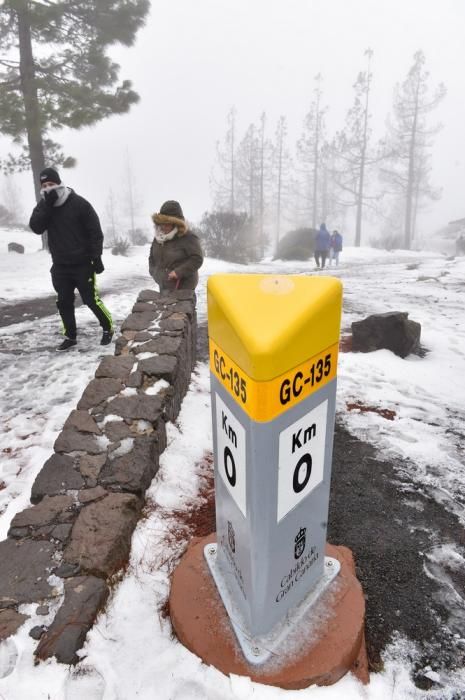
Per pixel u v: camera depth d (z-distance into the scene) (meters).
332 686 1.50
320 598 1.74
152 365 2.93
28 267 11.83
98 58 15.61
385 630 1.76
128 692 1.44
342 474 2.77
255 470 1.32
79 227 4.18
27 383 3.90
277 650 1.53
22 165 15.28
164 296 4.01
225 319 1.35
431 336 5.66
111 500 2.03
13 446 2.92
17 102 14.21
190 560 1.90
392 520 2.38
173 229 3.93
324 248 16.06
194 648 1.56
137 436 2.41
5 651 1.45
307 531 1.61
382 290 8.84
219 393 1.53
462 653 1.67
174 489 2.40
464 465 2.88
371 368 4.50
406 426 3.37
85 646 1.53
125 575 1.86
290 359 1.26
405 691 1.53
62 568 1.72
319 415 1.47
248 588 1.51
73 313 4.64
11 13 14.38
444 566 2.08
